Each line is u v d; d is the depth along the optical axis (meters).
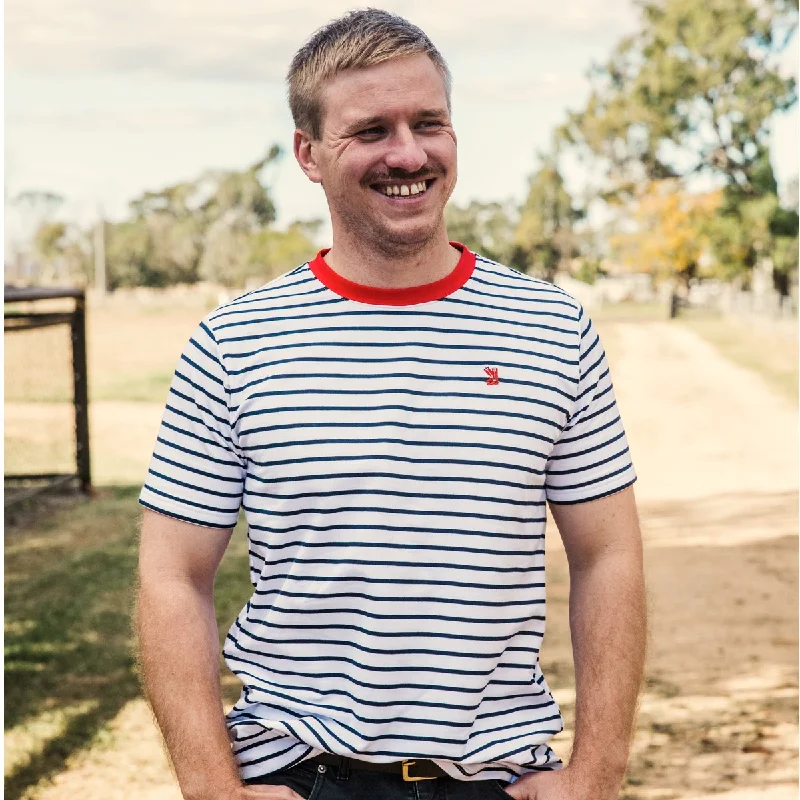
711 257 40.12
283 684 1.71
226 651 1.80
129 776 3.79
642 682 1.80
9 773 3.79
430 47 1.80
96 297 60.34
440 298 1.76
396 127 1.73
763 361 20.86
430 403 1.70
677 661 4.92
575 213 52.69
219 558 1.82
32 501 8.86
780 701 4.43
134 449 11.95
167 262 62.53
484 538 1.67
